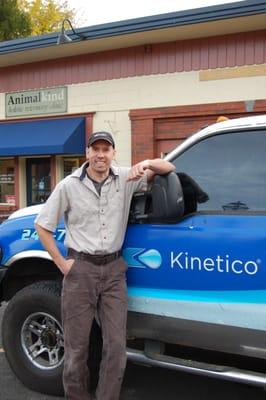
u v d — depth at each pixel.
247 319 2.97
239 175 3.12
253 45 9.64
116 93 11.08
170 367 3.32
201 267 3.11
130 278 3.41
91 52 11.27
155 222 3.32
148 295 3.34
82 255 3.26
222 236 3.04
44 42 10.73
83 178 3.28
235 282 3.00
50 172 12.40
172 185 3.03
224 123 3.24
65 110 11.70
